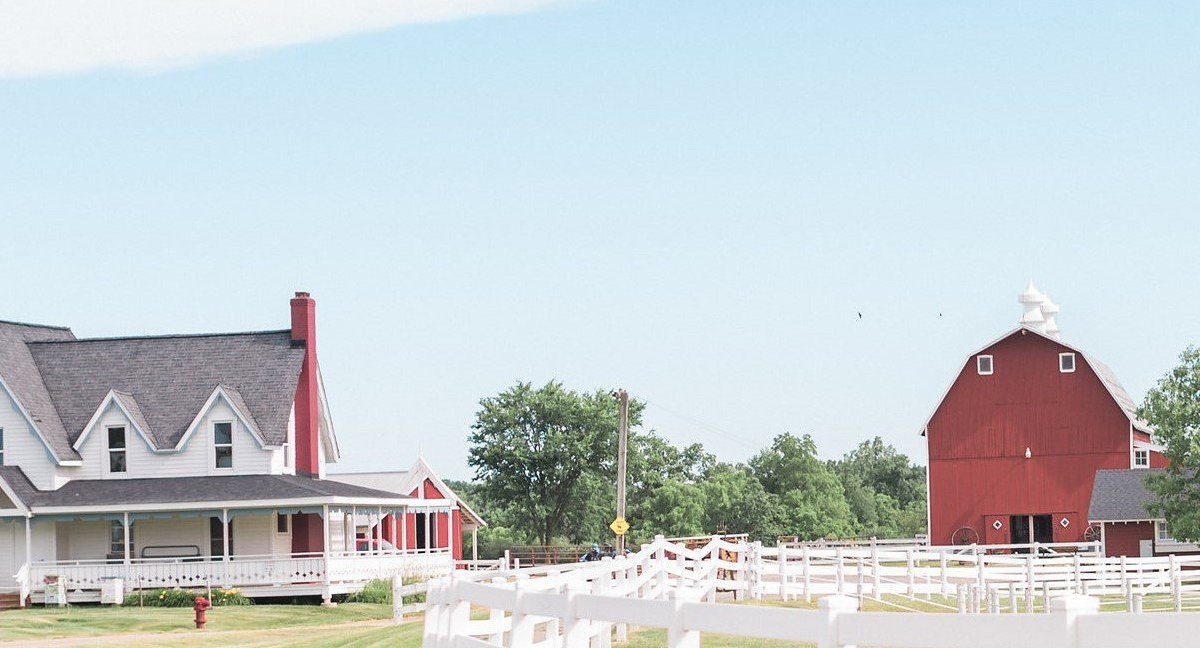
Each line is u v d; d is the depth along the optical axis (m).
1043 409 77.69
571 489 100.38
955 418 78.81
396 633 29.25
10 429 54.56
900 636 8.16
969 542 77.69
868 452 184.62
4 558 52.78
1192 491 56.75
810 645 21.42
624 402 61.09
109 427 55.97
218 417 55.66
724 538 49.53
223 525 52.75
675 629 10.21
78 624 43.53
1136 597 38.69
